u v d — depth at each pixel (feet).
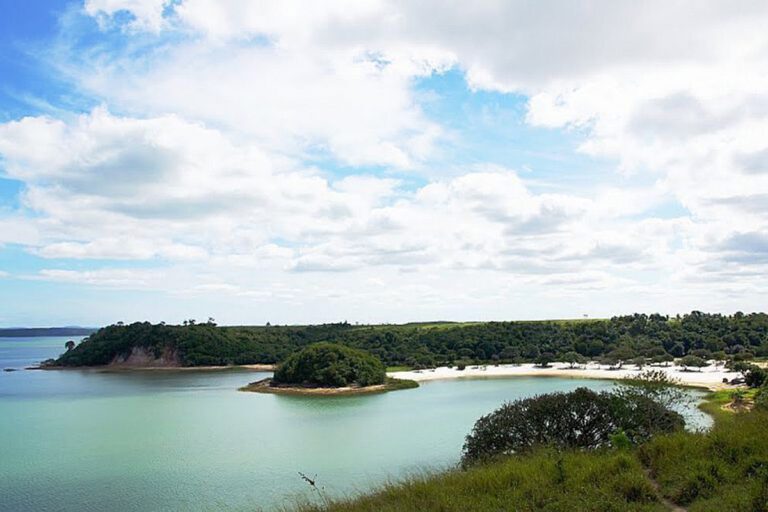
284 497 116.57
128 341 613.11
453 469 62.34
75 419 265.75
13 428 240.32
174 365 581.12
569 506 38.29
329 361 407.64
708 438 49.83
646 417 68.90
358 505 47.47
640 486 40.60
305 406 309.83
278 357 605.31
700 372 427.74
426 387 401.70
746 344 536.01
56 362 619.26
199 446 195.11
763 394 125.39
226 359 589.73
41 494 136.46
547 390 356.18
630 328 615.98
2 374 539.70
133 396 363.15
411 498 45.09
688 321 631.15
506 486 44.70
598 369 500.74
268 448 188.75
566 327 637.71
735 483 39.24
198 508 120.47
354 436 206.69
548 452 55.42
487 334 606.96
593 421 68.44
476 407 283.59
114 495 134.31
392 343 602.03
